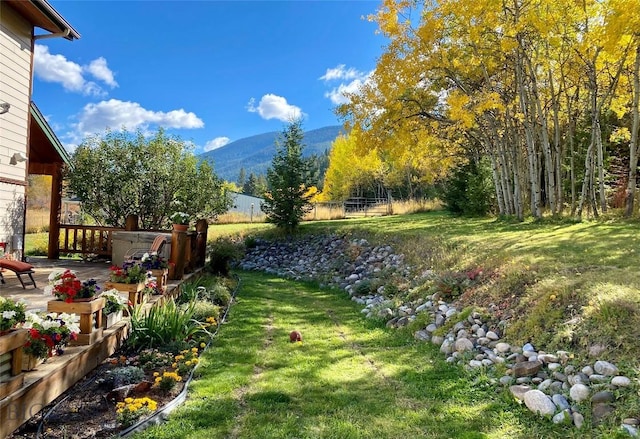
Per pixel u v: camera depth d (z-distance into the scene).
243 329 5.72
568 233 8.84
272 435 2.89
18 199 7.39
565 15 10.36
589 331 3.85
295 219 14.90
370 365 4.44
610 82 11.38
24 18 7.26
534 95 12.10
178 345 4.63
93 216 11.34
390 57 11.77
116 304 4.32
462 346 4.65
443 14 10.95
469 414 3.28
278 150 15.20
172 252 7.10
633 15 8.56
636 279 4.68
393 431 3.01
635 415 2.81
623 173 16.22
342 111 13.20
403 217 18.03
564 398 3.23
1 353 2.48
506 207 14.06
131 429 2.87
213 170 12.39
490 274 6.27
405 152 14.50
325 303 7.84
